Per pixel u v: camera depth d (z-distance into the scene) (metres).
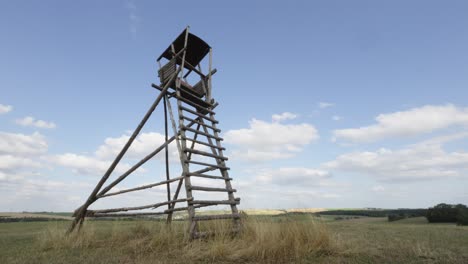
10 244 6.33
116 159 7.44
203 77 8.69
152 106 7.38
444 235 7.34
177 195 8.09
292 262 4.07
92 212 7.41
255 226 5.62
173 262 4.14
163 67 8.15
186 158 6.36
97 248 5.50
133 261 4.23
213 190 6.37
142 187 7.14
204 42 8.45
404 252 4.57
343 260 4.09
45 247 5.68
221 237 5.25
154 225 6.82
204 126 7.82
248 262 4.15
